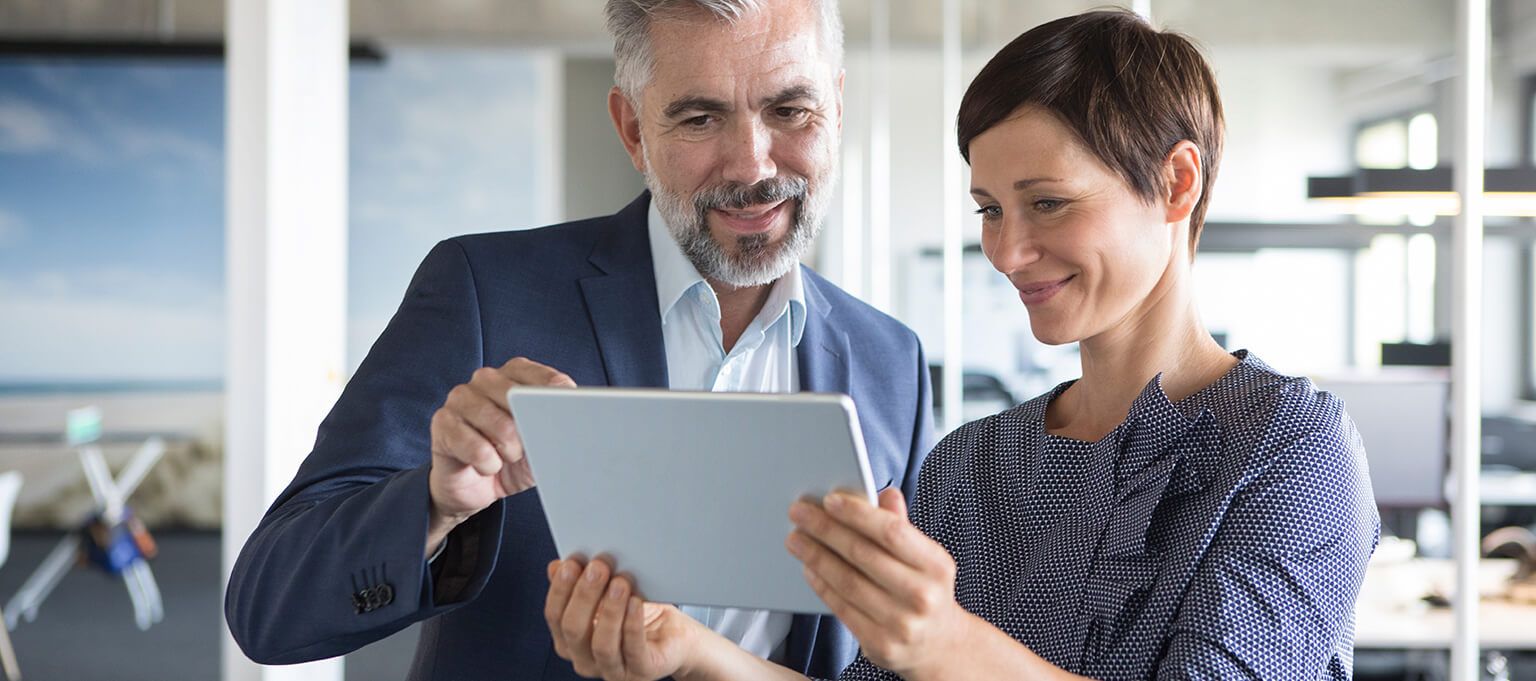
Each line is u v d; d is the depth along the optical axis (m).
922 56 5.12
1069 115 1.12
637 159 1.67
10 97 9.30
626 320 1.62
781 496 1.01
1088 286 1.14
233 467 3.30
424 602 1.30
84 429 7.13
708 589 1.09
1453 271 1.92
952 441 1.40
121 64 9.36
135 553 6.82
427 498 1.27
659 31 1.48
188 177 9.41
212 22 7.68
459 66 9.51
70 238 9.34
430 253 1.66
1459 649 1.88
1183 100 1.14
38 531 9.17
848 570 0.98
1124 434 1.17
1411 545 2.80
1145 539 1.13
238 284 3.29
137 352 9.36
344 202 3.92
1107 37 1.14
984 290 4.34
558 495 1.09
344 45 3.90
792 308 1.68
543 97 9.56
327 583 1.31
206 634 6.47
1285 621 1.06
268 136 3.28
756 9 1.45
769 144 1.50
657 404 1.00
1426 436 2.41
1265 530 1.08
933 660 0.97
